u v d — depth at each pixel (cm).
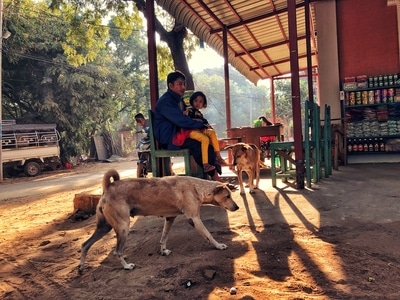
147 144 864
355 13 1138
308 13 1047
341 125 1050
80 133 2569
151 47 675
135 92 3544
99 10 1502
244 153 618
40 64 2367
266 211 500
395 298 255
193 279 304
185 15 969
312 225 427
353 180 710
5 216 763
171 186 375
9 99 2444
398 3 1041
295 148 636
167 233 386
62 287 328
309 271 307
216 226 454
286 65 1811
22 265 401
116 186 365
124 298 288
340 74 1158
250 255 350
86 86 2452
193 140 565
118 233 353
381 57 1112
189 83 1382
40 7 2267
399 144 1058
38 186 1378
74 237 495
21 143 1948
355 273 297
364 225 416
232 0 985
